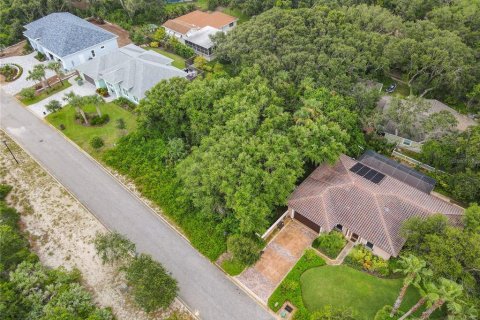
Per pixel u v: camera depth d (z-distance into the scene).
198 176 40.28
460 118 58.56
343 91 54.00
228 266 38.22
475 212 35.50
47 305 32.25
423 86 62.12
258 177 39.06
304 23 67.19
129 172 49.88
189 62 75.38
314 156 42.66
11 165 52.56
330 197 41.12
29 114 62.59
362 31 65.62
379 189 41.12
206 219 42.03
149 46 82.19
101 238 37.12
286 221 43.19
